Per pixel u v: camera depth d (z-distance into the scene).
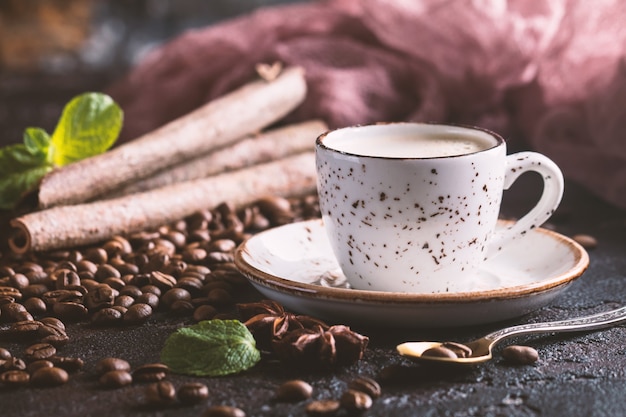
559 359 0.53
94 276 0.61
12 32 1.57
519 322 0.57
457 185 0.54
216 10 1.76
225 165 0.75
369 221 0.55
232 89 0.90
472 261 0.56
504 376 0.51
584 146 0.79
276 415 0.48
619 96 0.75
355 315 0.54
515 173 0.57
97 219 0.66
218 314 0.57
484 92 0.87
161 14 1.75
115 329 0.56
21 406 0.49
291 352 0.51
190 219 0.70
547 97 0.84
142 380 0.51
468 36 0.84
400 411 0.49
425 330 0.55
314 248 0.62
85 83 1.46
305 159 0.75
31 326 0.55
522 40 0.84
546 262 0.59
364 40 0.95
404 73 0.88
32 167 0.68
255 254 0.59
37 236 0.63
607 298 0.60
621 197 0.75
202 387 0.49
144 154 0.69
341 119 0.84
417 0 0.90
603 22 0.82
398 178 0.54
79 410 0.49
